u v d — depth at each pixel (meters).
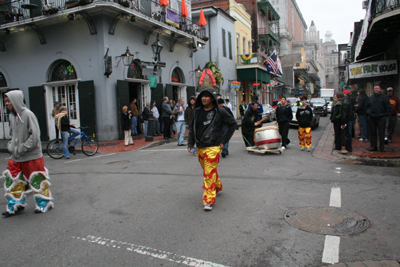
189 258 3.14
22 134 4.48
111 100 14.08
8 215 4.57
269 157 8.94
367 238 3.45
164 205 4.82
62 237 3.75
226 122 4.74
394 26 10.55
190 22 20.39
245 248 3.32
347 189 5.41
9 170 4.56
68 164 9.03
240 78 29.28
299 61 55.94
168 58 18.19
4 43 16.22
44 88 15.27
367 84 23.97
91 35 13.92
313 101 29.06
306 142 9.88
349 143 9.04
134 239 3.62
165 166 8.02
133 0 14.27
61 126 10.03
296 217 4.13
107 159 9.72
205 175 4.61
